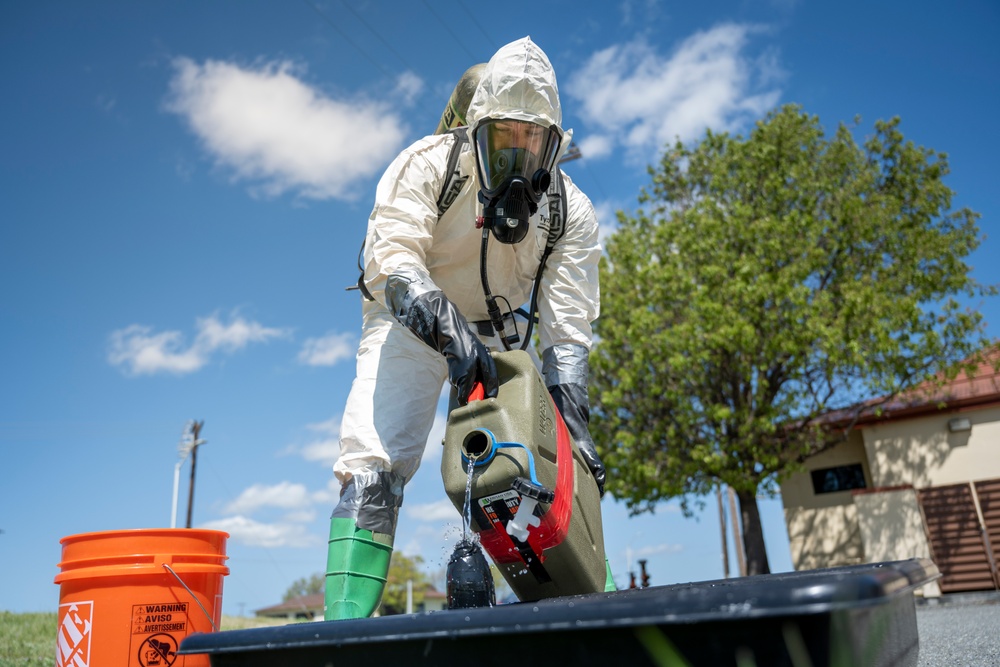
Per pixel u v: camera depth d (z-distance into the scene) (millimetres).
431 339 2006
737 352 13734
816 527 16688
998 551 14125
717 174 15836
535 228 2461
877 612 1003
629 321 14531
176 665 2137
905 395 15039
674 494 14406
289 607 47062
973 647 3529
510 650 1005
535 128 2104
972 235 15938
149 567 2148
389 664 1101
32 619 6418
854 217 14859
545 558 1837
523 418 1741
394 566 40594
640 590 1785
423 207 2264
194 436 30781
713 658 870
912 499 14562
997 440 14742
